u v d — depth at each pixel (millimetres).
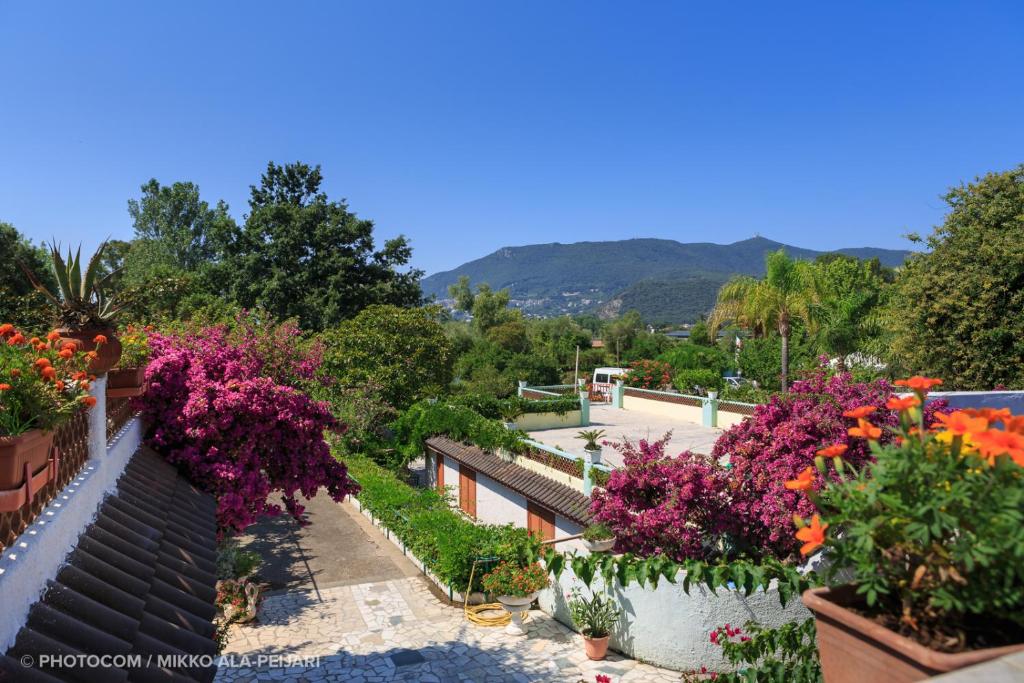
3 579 3193
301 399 10578
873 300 30453
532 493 17125
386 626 12547
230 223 44500
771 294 29203
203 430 9281
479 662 11016
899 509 1966
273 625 12562
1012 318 15461
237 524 9570
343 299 43094
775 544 10391
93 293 6176
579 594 12070
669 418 28234
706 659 10445
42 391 3621
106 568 4500
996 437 1822
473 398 25547
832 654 2053
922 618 2018
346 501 21500
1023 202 16578
